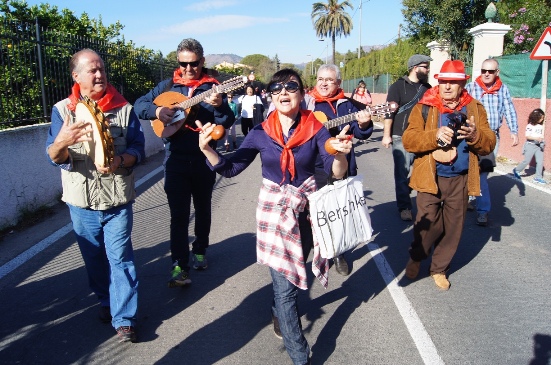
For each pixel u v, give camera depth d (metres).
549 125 9.38
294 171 3.08
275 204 3.06
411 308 4.01
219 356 3.40
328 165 3.03
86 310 4.11
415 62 6.36
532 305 4.01
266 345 3.53
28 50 7.49
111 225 3.54
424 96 4.35
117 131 3.52
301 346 3.05
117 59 11.23
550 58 8.95
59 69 8.25
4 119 7.03
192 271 4.92
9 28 7.15
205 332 3.73
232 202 7.73
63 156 3.21
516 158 10.72
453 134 3.82
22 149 6.66
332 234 3.03
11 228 6.34
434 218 4.26
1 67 7.02
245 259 5.20
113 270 3.56
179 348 3.52
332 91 4.65
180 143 4.39
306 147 3.09
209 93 4.20
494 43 12.73
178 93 4.42
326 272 3.22
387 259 5.10
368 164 11.12
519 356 3.29
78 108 3.29
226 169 3.08
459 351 3.37
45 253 5.45
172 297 4.34
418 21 20.05
